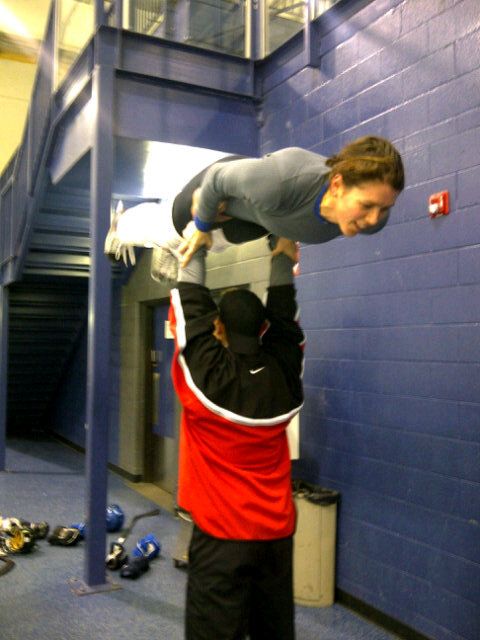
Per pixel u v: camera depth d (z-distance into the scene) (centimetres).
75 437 879
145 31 526
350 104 360
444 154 299
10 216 675
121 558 417
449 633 293
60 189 543
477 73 282
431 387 305
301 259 400
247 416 186
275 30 511
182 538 427
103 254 385
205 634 188
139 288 664
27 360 897
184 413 197
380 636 323
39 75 543
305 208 177
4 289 734
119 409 715
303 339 211
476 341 282
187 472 198
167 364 634
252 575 194
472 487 283
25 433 997
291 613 199
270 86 434
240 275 475
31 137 555
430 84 307
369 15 346
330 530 361
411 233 318
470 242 285
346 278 362
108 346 386
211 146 426
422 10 312
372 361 343
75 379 888
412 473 316
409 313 319
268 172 172
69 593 378
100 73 387
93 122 391
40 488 654
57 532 467
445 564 296
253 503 188
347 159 162
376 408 340
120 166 464
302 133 400
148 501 600
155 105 407
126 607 359
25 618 343
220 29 491
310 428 392
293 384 204
